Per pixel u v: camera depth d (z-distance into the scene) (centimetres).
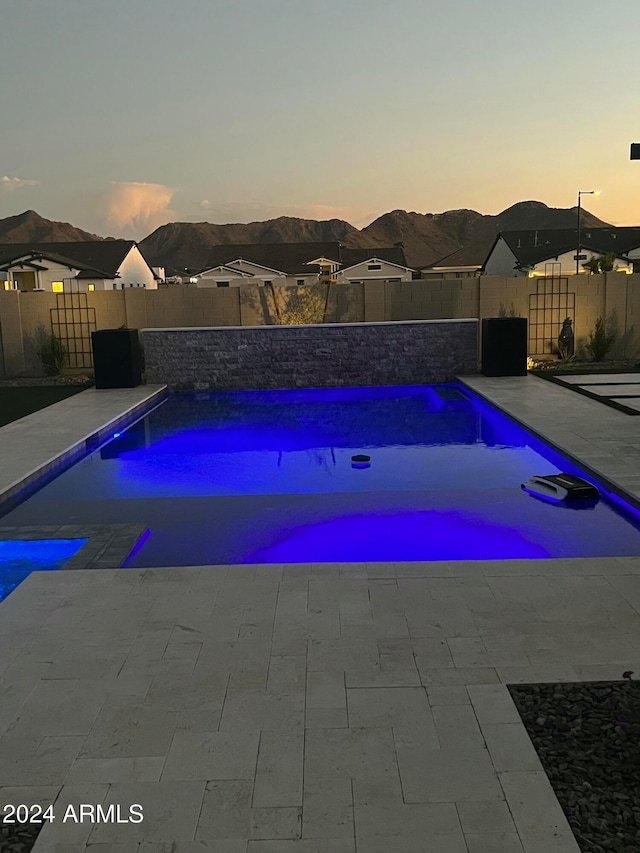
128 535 547
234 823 224
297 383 1445
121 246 4084
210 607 386
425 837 216
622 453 721
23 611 385
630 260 3550
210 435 988
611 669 311
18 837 222
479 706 284
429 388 1395
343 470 771
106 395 1254
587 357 1531
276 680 308
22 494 681
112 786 243
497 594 393
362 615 371
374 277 4350
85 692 302
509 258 4122
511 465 776
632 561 438
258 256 4569
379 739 264
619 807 226
